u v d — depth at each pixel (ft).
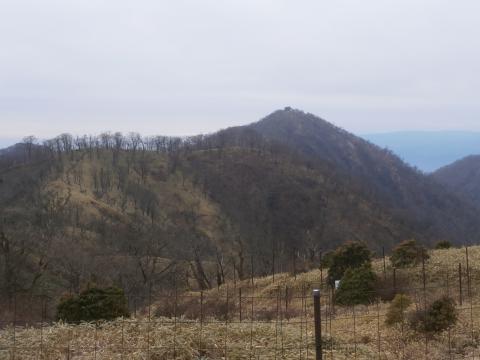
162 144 355.77
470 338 34.81
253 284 83.20
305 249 205.77
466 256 63.98
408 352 32.27
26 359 28.55
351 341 35.70
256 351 30.71
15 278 102.68
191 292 91.81
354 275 60.39
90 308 42.98
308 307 59.82
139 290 116.37
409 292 57.77
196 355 29.94
